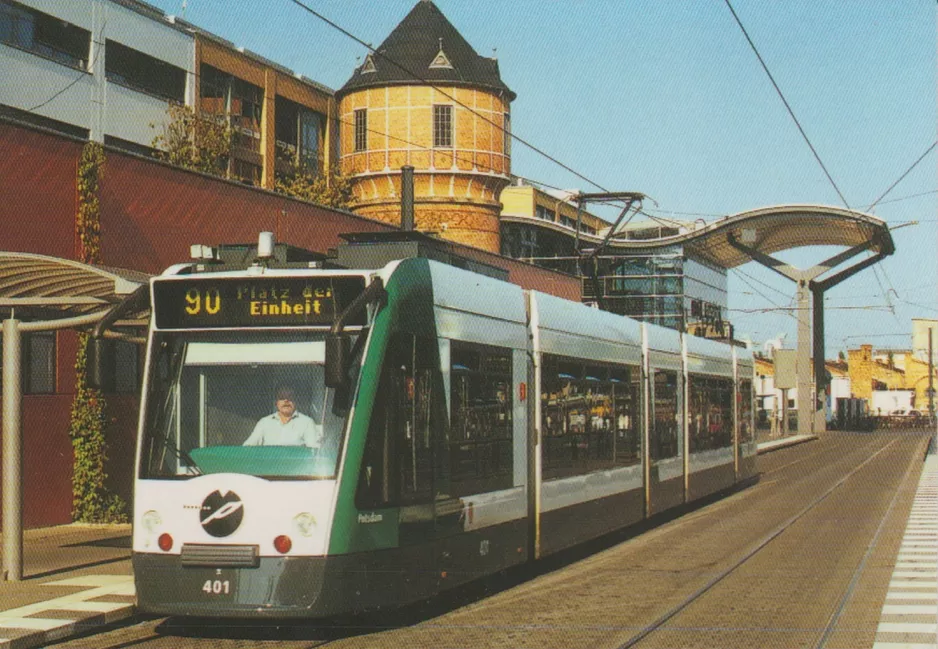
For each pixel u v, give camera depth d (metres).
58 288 15.18
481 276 14.05
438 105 50.81
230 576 10.55
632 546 18.84
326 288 11.19
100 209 20.34
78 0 38.75
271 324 11.21
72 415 19.83
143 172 21.42
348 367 10.71
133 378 21.41
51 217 19.31
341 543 10.59
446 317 12.70
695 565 16.25
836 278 86.12
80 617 11.19
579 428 17.20
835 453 55.81
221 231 23.64
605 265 72.62
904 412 120.31
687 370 24.56
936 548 18.17
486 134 51.28
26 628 10.69
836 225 72.25
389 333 11.36
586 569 16.06
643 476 20.75
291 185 45.69
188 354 11.27
